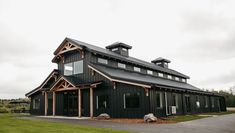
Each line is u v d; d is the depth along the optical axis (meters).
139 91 17.14
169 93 20.53
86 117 19.22
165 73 31.25
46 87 23.91
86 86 18.80
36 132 8.49
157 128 10.84
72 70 22.27
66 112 21.91
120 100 18.08
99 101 19.42
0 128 9.59
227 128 10.88
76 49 21.83
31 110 24.95
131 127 11.29
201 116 20.08
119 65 23.62
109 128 10.76
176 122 14.02
